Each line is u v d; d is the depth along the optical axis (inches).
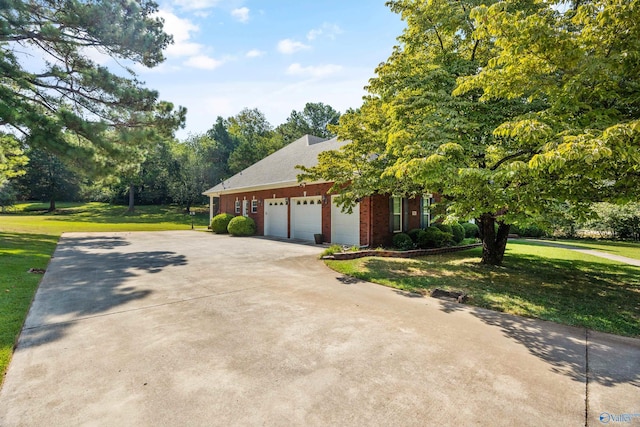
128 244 545.0
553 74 212.5
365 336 163.6
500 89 210.2
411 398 110.9
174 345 151.2
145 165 1624.0
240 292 245.3
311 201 609.9
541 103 261.4
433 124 260.4
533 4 253.9
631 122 150.3
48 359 136.6
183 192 1462.8
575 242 703.7
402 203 539.5
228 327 174.1
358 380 122.0
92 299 223.3
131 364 133.0
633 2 156.8
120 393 112.3
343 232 537.6
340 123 361.7
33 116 437.1
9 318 179.8
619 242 711.1
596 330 176.2
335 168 386.3
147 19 551.2
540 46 183.2
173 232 816.3
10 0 438.3
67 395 111.0
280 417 100.5
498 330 174.4
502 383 120.7
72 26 490.9
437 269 336.5
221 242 582.9
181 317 189.0
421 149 234.8
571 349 151.1
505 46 193.2
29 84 491.8
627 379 124.5
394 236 499.8
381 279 287.9
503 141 275.7
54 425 96.0
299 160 710.5
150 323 179.0
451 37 332.8
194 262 372.8
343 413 102.7
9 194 1423.5
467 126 251.4
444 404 107.6
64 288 251.4
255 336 162.4
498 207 235.8
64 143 458.6
